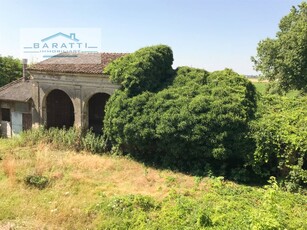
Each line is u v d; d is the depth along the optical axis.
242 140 14.40
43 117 21.80
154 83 17.95
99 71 18.98
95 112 24.17
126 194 12.40
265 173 14.33
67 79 20.33
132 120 16.39
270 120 14.50
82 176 14.36
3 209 11.23
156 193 12.73
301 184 13.49
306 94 24.08
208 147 14.91
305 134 13.28
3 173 14.48
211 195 12.19
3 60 34.59
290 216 10.25
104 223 10.44
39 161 15.95
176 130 15.23
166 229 9.84
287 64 23.44
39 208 11.34
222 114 14.67
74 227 10.34
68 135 19.23
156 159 16.81
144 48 18.97
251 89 16.70
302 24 23.12
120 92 17.91
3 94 23.33
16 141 19.70
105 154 18.19
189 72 18.06
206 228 9.59
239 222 9.66
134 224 10.31
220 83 16.42
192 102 15.44
